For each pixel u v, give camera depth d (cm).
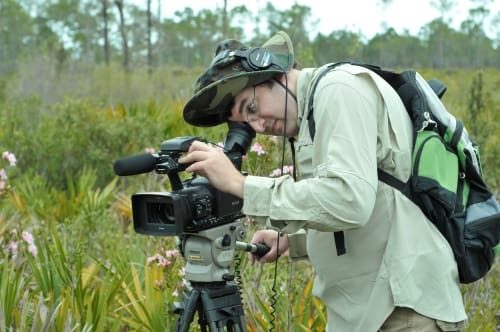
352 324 314
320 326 441
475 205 312
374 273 307
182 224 305
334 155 283
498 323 504
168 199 307
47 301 469
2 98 2012
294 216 285
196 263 326
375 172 287
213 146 321
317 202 281
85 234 684
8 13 4959
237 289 335
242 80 311
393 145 300
